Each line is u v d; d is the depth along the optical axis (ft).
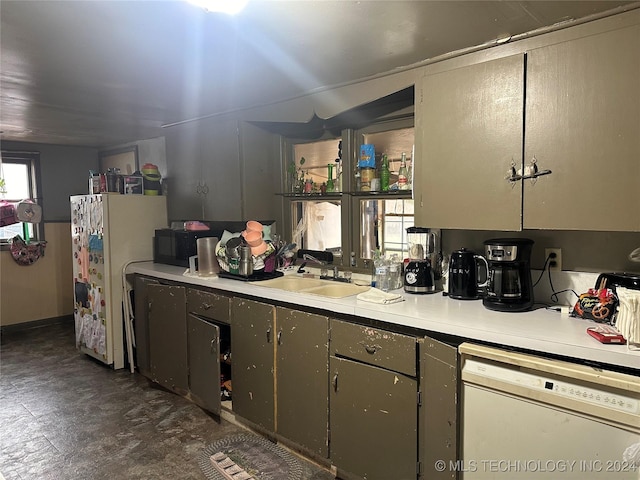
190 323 9.77
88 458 7.91
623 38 5.18
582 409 4.63
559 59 5.65
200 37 6.11
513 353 5.16
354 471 6.88
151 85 8.48
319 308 7.20
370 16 5.43
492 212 6.33
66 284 17.03
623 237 6.15
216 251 9.87
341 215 9.66
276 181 11.10
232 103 9.85
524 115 5.97
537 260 6.89
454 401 5.57
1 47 6.51
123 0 5.04
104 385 11.14
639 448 4.34
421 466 6.11
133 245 12.32
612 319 5.37
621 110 5.23
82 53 6.75
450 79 6.67
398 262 8.24
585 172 5.52
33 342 14.56
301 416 7.59
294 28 5.77
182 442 8.43
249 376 8.46
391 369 6.31
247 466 7.62
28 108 10.44
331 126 9.71
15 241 15.57
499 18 5.47
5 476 7.38
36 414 9.57
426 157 7.02
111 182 12.32
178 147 12.51
